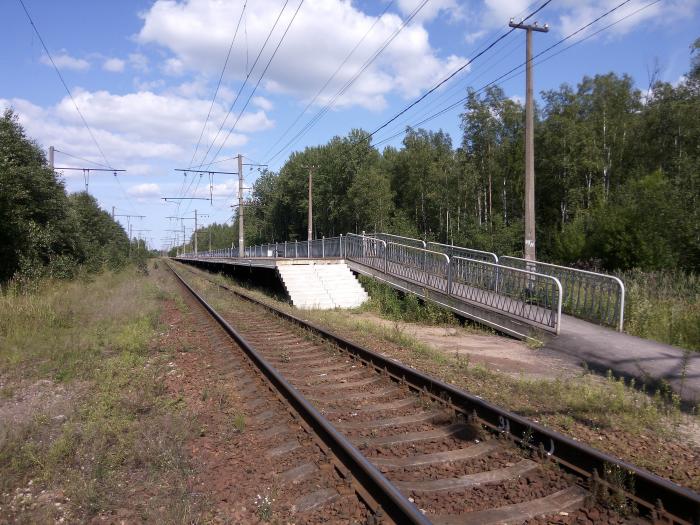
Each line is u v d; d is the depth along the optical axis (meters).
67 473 4.79
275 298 22.52
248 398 7.20
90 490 4.32
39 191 24.02
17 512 4.13
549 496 4.23
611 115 40.31
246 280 33.12
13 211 20.83
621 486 4.21
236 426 5.97
